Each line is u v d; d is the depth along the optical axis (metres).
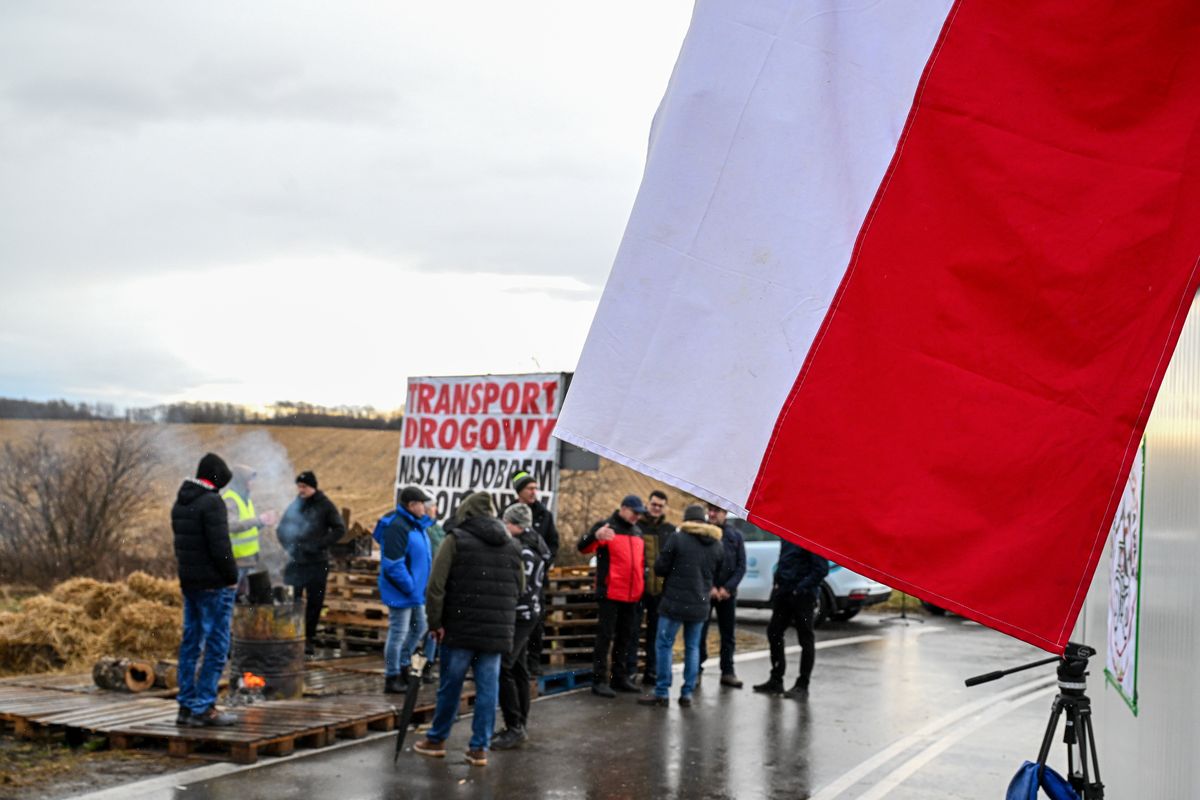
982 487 3.34
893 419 3.41
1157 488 4.61
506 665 8.98
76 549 19.05
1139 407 3.28
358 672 11.57
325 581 12.98
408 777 7.91
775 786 8.16
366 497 27.31
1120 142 3.37
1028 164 3.41
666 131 3.65
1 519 18.97
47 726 8.55
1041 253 3.37
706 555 11.13
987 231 3.42
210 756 8.18
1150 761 4.59
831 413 3.45
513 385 13.92
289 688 9.96
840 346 3.47
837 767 8.81
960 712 11.33
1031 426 3.33
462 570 8.29
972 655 15.70
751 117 3.59
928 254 3.45
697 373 3.55
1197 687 3.59
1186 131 3.34
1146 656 4.75
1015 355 3.37
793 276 3.52
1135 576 5.20
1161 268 3.31
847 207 3.52
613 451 3.59
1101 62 3.39
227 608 8.59
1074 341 3.33
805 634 11.95
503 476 13.85
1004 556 3.30
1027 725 10.73
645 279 3.62
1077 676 4.14
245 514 12.46
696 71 3.64
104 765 7.87
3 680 10.41
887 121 3.51
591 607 12.77
